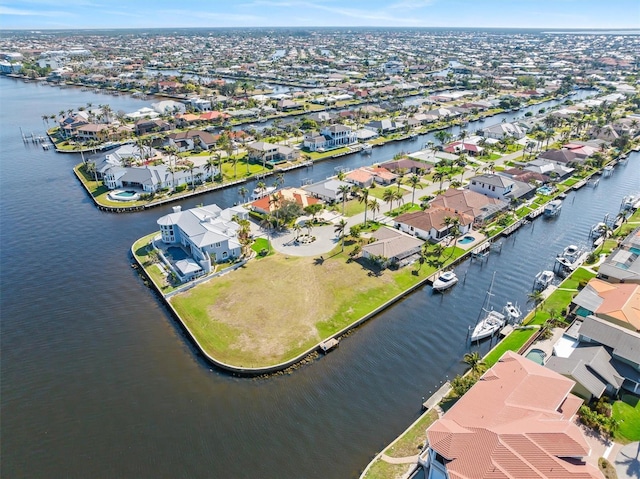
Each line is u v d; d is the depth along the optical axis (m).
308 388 65.50
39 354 72.62
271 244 104.44
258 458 54.88
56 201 133.38
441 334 77.38
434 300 86.75
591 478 43.31
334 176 150.88
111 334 77.19
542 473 43.28
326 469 53.56
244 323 77.38
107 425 59.56
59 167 163.62
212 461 54.53
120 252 104.00
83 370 69.19
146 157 160.12
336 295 85.31
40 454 55.62
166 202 132.38
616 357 65.56
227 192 141.50
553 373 57.84
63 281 92.69
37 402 63.38
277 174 156.88
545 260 101.62
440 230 106.12
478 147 176.62
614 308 73.44
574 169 156.38
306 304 82.44
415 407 62.59
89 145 183.00
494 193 129.75
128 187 140.88
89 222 119.69
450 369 69.62
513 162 162.38
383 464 52.69
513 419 49.19
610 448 53.38
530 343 72.19
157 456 55.16
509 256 103.19
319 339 74.06
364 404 62.97
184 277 89.50
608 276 86.44
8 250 104.75
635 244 97.12
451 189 127.88
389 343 74.94
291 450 55.94
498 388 55.00
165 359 71.31
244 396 64.12
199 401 63.28
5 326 79.12
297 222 115.94
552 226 119.06
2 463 54.47
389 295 86.12
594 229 113.50
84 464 54.28
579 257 100.19
